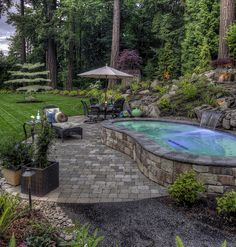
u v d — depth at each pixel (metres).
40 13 21.00
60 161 5.98
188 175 4.02
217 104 9.52
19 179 4.58
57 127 7.75
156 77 20.03
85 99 16.94
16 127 8.90
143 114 11.02
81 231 2.72
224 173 4.09
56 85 23.39
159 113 10.41
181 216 3.64
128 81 16.59
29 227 2.94
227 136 7.05
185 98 10.73
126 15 22.17
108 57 24.11
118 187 4.61
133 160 6.09
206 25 15.17
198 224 3.44
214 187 4.16
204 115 8.62
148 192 4.41
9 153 4.50
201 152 5.57
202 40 15.34
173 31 19.23
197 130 7.92
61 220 3.52
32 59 26.72
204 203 3.96
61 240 2.79
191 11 17.05
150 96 12.39
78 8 20.11
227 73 11.20
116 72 11.08
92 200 4.12
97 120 10.95
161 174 4.66
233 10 12.70
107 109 11.00
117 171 5.39
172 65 19.19
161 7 20.81
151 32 22.56
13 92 22.27
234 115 8.05
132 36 22.39
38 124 5.50
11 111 12.30
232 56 12.20
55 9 21.62
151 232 3.28
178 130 7.98
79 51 25.27
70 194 4.31
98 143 7.61
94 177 5.05
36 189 4.21
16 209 3.42
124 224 3.45
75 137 8.30
